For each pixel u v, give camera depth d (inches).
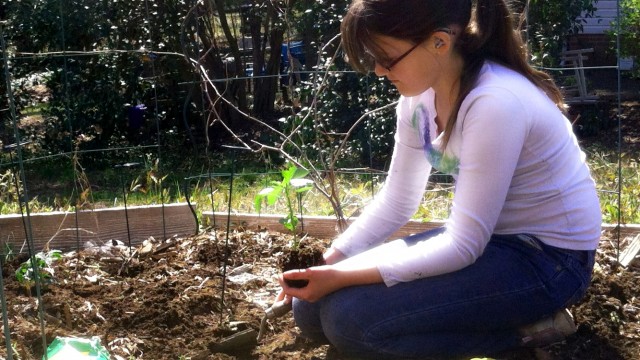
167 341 111.0
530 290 99.3
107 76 397.7
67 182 362.6
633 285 126.7
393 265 99.2
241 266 142.6
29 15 382.0
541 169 98.7
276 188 127.2
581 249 101.3
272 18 416.8
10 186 214.1
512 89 95.3
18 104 406.0
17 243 157.2
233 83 437.4
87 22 384.5
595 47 561.0
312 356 107.0
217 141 428.5
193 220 167.8
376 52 95.0
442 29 92.7
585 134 430.0
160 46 390.9
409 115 109.8
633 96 474.9
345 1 366.0
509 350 106.6
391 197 116.0
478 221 95.7
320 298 102.6
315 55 382.3
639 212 187.0
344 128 360.8
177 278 136.1
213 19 407.8
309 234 165.2
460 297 98.6
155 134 418.3
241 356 108.7
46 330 108.6
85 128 402.6
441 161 105.6
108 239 163.5
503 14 97.4
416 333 100.3
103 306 120.6
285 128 362.0
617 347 106.5
